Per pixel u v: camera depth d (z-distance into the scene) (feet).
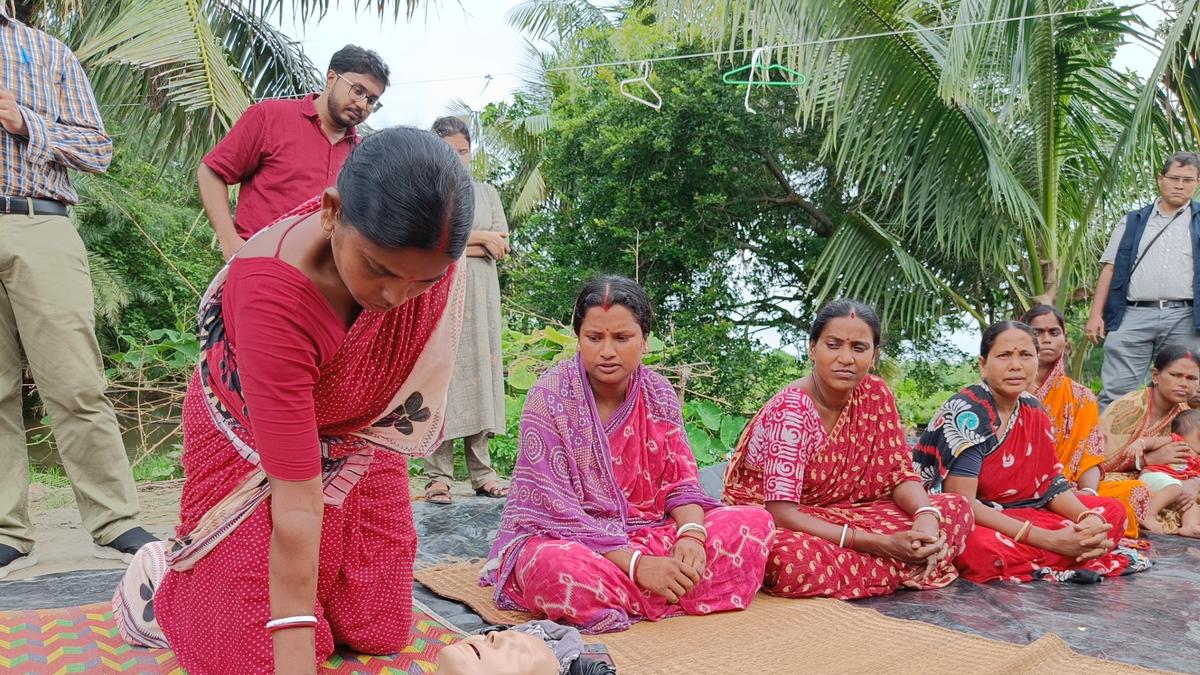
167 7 20.65
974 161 25.46
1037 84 23.88
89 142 11.27
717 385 31.35
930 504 10.85
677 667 7.64
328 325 5.66
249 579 6.37
